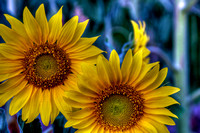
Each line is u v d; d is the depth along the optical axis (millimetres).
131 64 834
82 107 829
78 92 822
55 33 847
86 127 842
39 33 844
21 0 986
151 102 834
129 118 854
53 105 845
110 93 850
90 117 849
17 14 985
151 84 837
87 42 841
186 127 1189
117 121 856
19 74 852
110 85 849
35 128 831
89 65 822
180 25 1209
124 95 852
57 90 857
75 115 820
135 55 834
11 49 836
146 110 845
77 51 847
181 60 1195
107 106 854
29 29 834
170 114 815
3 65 838
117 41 1082
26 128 829
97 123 854
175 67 1166
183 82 1186
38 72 857
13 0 980
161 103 826
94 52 838
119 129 856
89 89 832
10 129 953
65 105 830
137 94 850
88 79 820
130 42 938
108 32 1061
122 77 841
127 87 849
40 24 840
